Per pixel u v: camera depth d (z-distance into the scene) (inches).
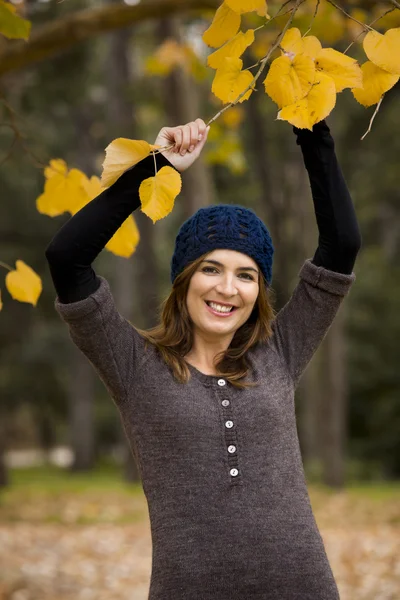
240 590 95.7
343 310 711.1
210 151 289.7
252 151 783.1
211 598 95.4
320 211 109.4
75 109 930.1
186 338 110.1
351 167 930.7
